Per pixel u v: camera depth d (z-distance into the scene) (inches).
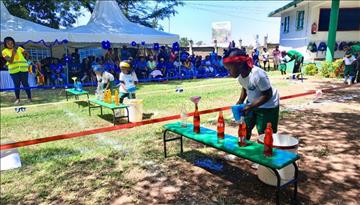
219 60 743.1
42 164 188.1
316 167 170.7
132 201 142.4
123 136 239.6
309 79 589.9
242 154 132.4
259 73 142.1
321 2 671.8
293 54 596.1
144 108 346.3
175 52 687.7
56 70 585.6
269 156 128.8
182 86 544.4
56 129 268.8
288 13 856.9
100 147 216.1
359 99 366.9
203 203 137.7
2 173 175.6
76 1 986.1
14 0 886.4
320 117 282.2
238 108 148.9
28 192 153.8
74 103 393.4
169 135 238.8
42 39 510.6
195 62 720.3
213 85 544.4
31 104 392.5
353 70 502.9
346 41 665.6
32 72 554.9
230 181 157.6
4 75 526.3
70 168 181.3
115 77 589.3
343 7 655.8
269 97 144.3
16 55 397.4
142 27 667.4
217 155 193.8
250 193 144.2
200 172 170.2
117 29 612.4
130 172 173.5
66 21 1041.5
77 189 155.5
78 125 280.8
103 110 344.2
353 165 172.2
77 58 620.1
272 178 145.6
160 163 184.7
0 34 474.0
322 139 219.1
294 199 133.6
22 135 251.9
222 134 154.4
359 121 264.7
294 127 252.1
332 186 148.6
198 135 164.2
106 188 155.6
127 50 665.0
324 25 702.5
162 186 155.8
